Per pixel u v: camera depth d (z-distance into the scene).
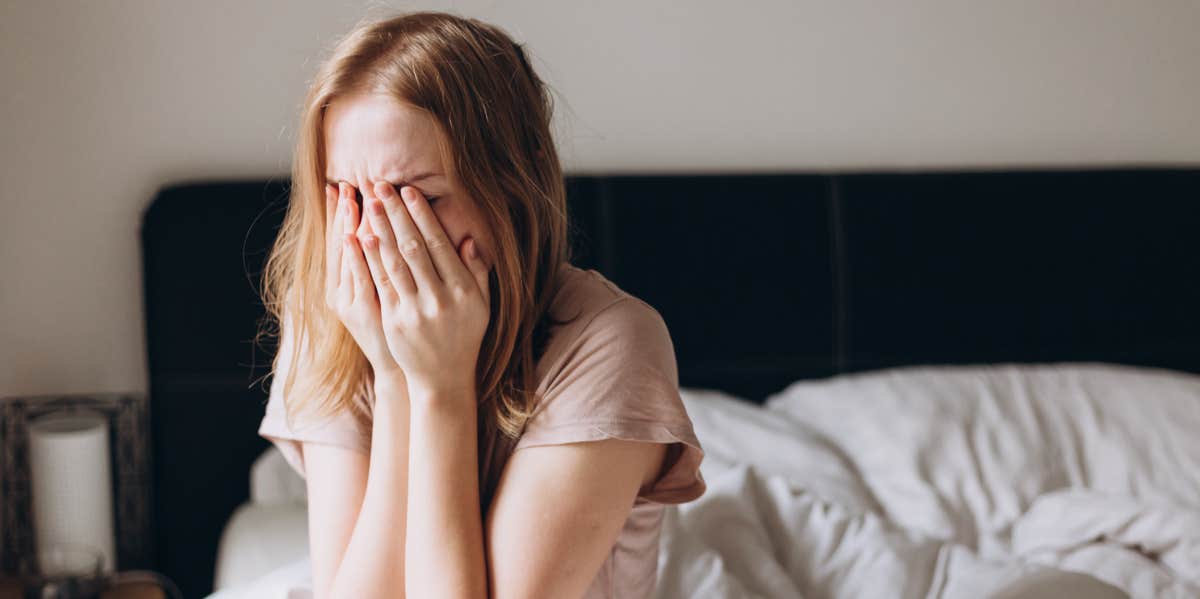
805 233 2.45
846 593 1.63
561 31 2.34
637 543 1.02
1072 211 2.55
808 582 1.66
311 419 1.03
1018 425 2.22
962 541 1.97
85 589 1.94
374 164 0.89
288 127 2.26
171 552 2.28
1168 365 2.63
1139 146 2.64
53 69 2.17
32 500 2.20
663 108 2.42
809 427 2.27
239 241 2.21
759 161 2.48
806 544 1.70
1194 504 2.05
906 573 1.63
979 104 2.56
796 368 2.48
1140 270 2.59
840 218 2.46
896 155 2.54
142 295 2.25
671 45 2.40
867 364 2.51
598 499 0.91
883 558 1.66
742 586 1.54
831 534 1.71
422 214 0.88
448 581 0.89
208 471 2.26
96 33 2.17
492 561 0.90
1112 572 1.74
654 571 1.07
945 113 2.54
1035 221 2.54
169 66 2.21
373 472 0.96
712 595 1.48
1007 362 2.57
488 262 0.93
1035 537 1.93
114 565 2.20
